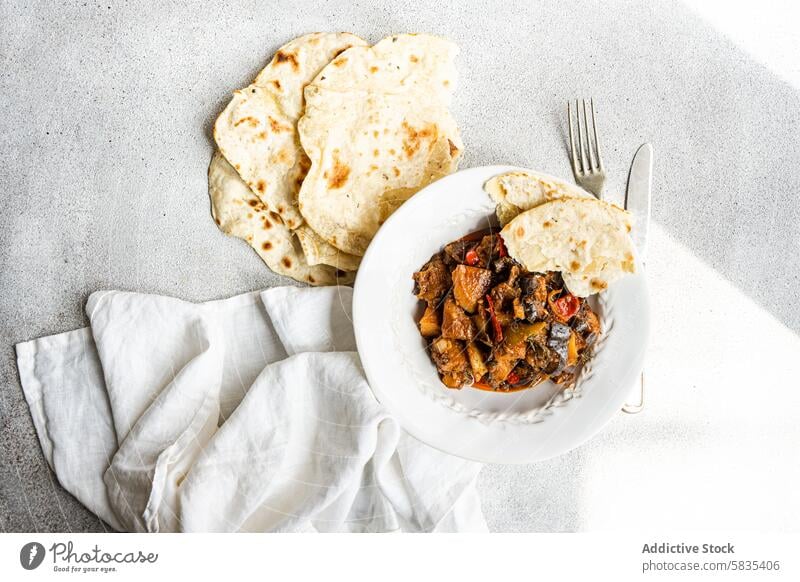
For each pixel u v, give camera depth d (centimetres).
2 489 83
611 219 77
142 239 85
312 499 81
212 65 86
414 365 81
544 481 88
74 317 85
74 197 85
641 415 89
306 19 86
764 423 89
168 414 81
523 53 88
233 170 84
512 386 81
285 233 85
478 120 87
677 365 89
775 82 90
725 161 90
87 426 84
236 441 81
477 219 81
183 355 84
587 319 80
